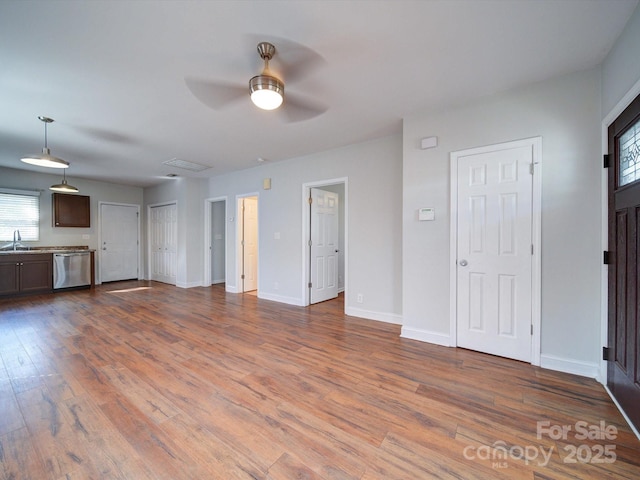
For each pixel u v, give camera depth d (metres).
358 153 3.88
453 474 1.33
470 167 2.69
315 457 1.43
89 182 6.32
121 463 1.38
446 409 1.83
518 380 2.17
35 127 3.22
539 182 2.38
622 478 1.31
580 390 2.03
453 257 2.79
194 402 1.89
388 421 1.71
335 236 5.17
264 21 1.68
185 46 1.90
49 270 5.39
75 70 2.15
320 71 2.20
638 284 1.65
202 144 3.88
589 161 2.20
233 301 4.84
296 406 1.85
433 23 1.70
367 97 2.62
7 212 5.26
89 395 1.96
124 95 2.53
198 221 6.29
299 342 2.96
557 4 1.57
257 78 1.93
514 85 2.43
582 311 2.23
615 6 1.59
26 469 1.34
